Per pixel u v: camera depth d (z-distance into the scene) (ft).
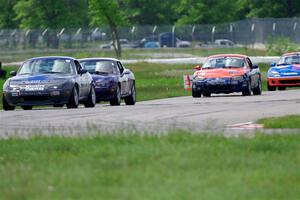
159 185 97.96
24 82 241.55
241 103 249.55
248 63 326.65
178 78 484.33
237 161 113.70
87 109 230.89
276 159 116.16
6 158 122.72
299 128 163.02
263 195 92.07
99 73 281.74
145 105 252.62
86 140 137.90
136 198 90.17
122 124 175.11
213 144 128.98
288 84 367.25
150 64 609.83
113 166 111.86
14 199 91.45
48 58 255.09
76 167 111.34
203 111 214.28
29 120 193.77
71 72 250.57
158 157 117.50
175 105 246.06
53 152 126.72
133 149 124.16
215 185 97.86
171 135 138.72
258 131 147.84
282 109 215.72
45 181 101.76
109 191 94.63
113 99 278.87
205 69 322.55
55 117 201.36
